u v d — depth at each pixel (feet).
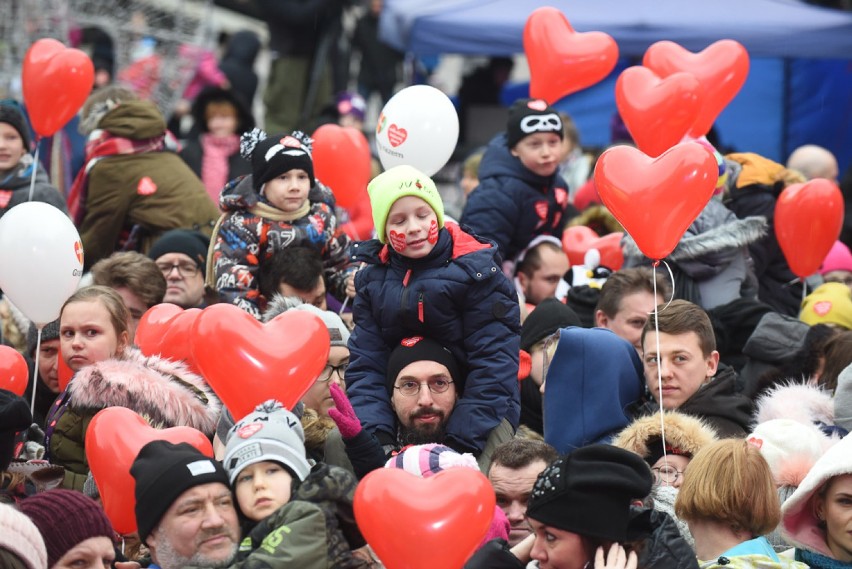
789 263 67.41
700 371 52.19
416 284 50.11
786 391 53.52
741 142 114.83
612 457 39.40
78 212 70.79
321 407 52.47
